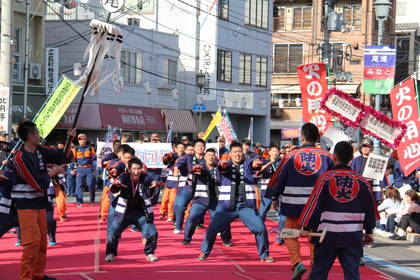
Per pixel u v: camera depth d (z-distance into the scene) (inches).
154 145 789.2
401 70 2283.5
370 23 2074.3
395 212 657.0
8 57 737.0
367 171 495.5
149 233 439.8
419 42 2274.9
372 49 717.9
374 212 312.2
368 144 557.6
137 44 1454.2
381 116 464.1
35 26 1266.0
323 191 308.5
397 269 468.4
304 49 2107.5
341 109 463.8
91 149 820.0
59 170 369.4
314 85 584.1
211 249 459.5
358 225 308.7
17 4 1216.8
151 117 1457.9
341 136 479.8
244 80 1756.9
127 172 435.8
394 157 725.9
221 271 415.5
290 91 2117.4
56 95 498.9
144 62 1473.9
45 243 370.6
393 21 2199.8
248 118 1828.2
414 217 639.8
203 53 1636.3
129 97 1424.7
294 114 2108.8
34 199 359.3
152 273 403.2
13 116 1189.1
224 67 1680.6
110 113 1349.7
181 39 1632.6
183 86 1619.1
